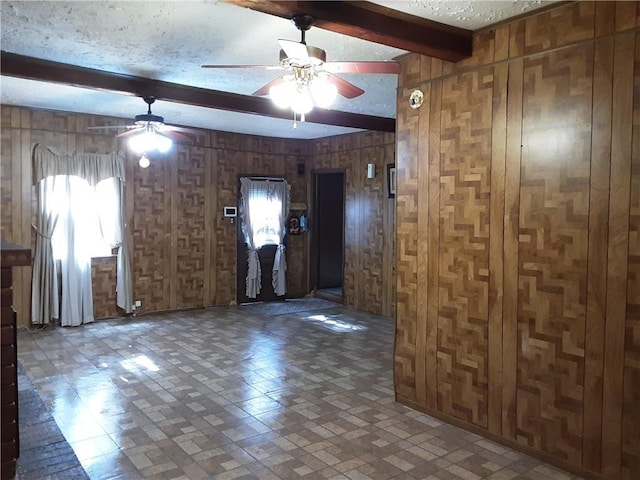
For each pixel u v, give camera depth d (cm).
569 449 288
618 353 267
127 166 666
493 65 318
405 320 384
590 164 274
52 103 566
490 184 323
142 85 448
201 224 740
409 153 377
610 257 269
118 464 292
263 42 350
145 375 446
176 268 720
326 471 286
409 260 380
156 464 292
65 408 371
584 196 278
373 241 723
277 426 345
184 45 357
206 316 692
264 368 469
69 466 244
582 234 279
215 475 281
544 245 296
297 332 609
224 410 371
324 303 799
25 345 537
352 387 422
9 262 173
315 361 493
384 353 522
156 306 705
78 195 623
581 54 276
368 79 434
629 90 258
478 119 328
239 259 782
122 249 662
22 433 279
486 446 319
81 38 343
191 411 368
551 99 290
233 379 438
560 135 287
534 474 286
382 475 283
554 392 295
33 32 332
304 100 303
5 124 575
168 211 707
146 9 293
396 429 342
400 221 387
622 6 260
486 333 329
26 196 592
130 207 673
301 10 260
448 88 346
